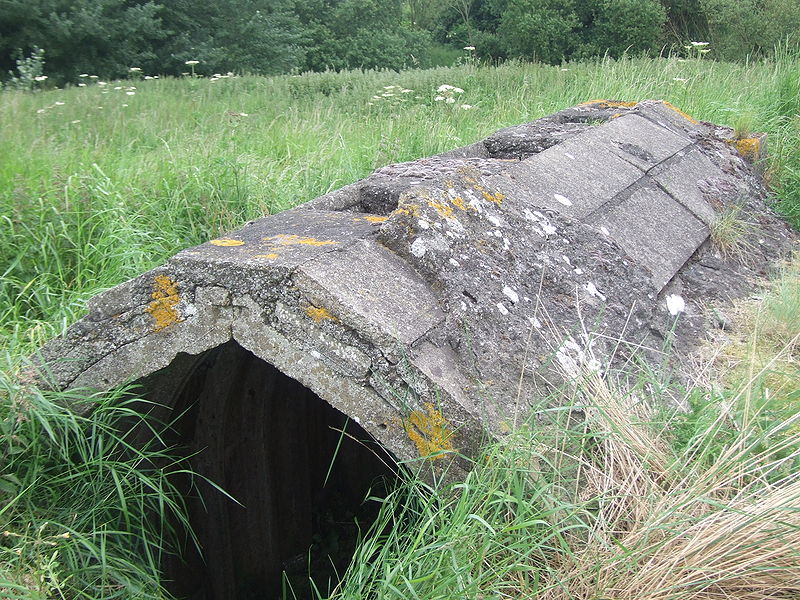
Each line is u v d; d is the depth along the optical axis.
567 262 3.62
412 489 2.60
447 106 9.74
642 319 3.67
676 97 9.27
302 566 4.77
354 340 2.61
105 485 3.11
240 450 4.07
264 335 2.72
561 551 2.50
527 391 2.85
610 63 11.55
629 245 4.08
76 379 3.01
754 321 4.07
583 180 4.42
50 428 2.90
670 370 3.49
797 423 3.00
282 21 24.19
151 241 5.08
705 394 3.28
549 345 3.09
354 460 5.42
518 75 12.70
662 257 4.21
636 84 10.13
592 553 2.46
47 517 2.96
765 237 5.25
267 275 2.67
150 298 2.85
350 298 2.64
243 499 4.19
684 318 3.95
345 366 2.63
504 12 29.25
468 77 12.83
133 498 3.22
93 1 19.36
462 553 2.37
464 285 3.01
